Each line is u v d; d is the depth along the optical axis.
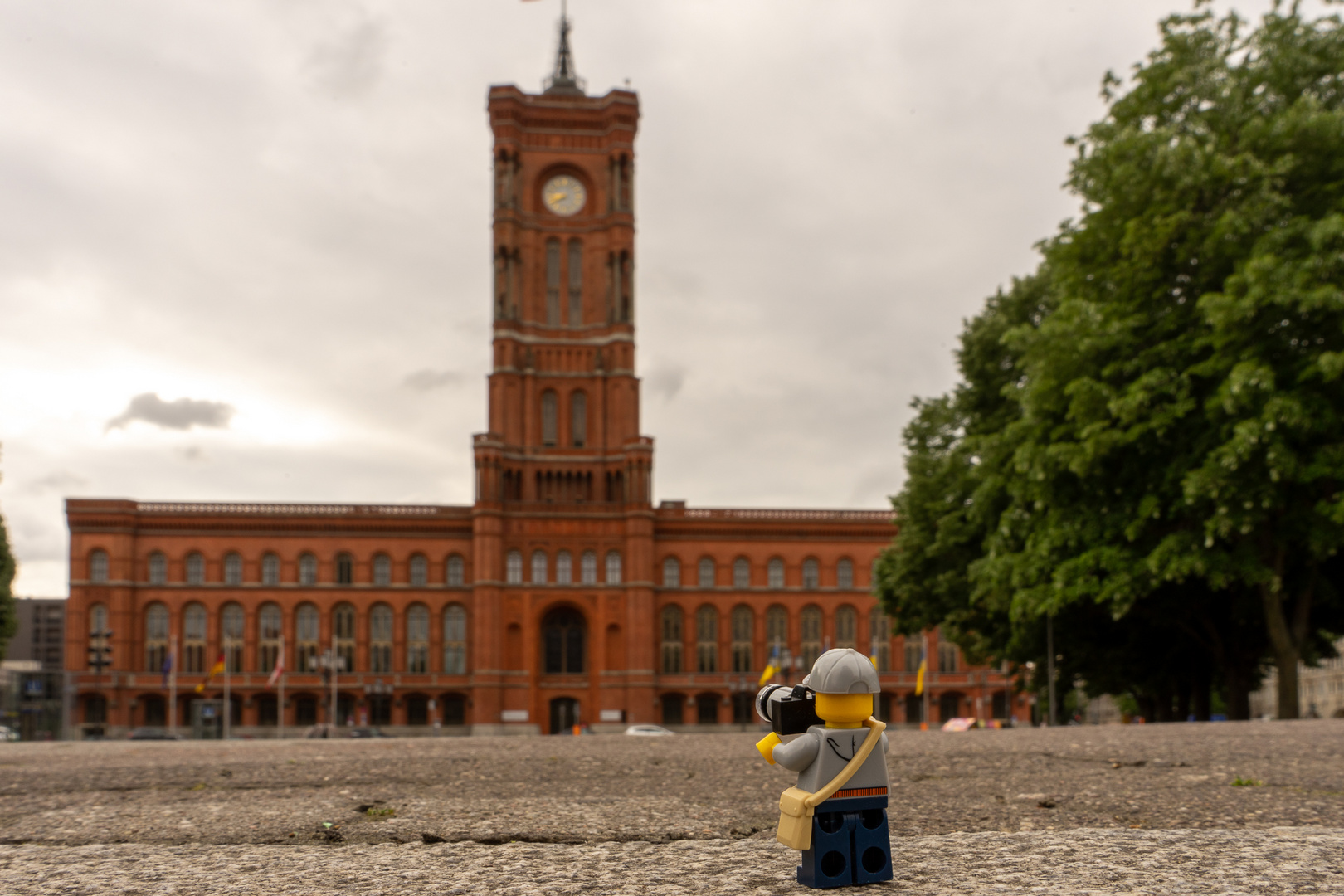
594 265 99.44
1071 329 31.72
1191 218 30.16
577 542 92.44
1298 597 33.12
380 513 92.88
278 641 90.81
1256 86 32.41
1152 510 30.52
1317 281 27.23
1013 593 36.91
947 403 49.69
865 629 96.44
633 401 96.25
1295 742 16.12
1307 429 27.73
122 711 87.38
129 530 89.44
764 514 97.00
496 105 99.19
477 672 88.50
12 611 61.19
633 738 25.05
